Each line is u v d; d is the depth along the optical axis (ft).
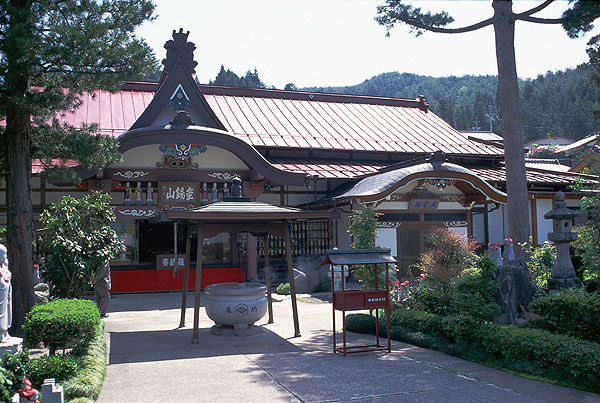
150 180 57.88
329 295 56.13
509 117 46.14
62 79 34.42
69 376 21.45
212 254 67.77
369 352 29.17
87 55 31.89
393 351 29.45
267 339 33.37
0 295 23.06
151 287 59.88
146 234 68.64
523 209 45.65
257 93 87.71
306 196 69.41
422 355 28.35
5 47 29.19
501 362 25.63
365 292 29.19
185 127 55.52
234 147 57.16
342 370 25.12
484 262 32.19
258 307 35.42
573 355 22.49
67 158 36.04
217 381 23.36
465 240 58.85
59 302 28.22
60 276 33.73
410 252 64.39
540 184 70.90
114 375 24.53
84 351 26.09
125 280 59.57
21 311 31.96
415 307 36.27
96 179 56.39
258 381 23.31
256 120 77.92
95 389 21.04
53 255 34.47
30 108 32.99
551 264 39.17
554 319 26.91
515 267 33.12
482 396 20.90
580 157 40.24
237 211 33.27
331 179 65.98
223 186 61.36
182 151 57.77
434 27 48.73
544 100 355.97
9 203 32.76
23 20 30.40
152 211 57.62
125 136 53.36
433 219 65.98
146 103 74.43
